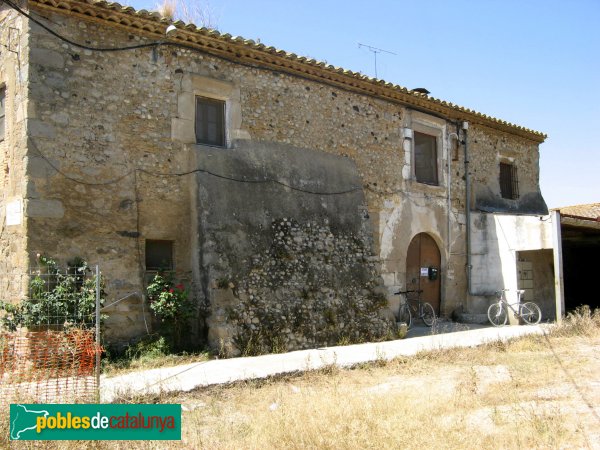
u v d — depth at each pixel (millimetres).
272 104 10867
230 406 6148
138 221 8992
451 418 5398
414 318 13258
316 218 10898
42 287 7809
